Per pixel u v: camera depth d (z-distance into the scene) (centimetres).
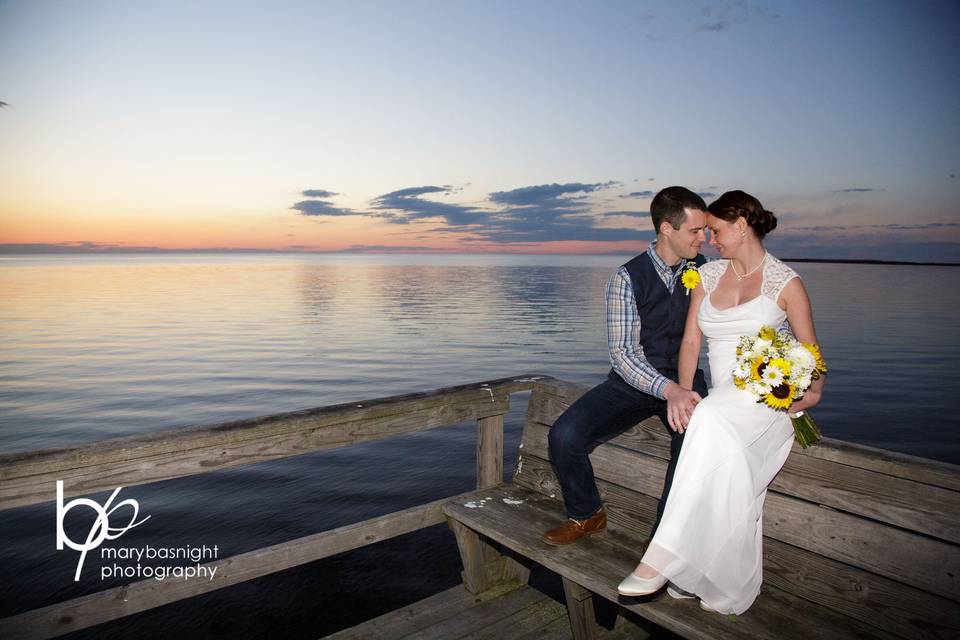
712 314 225
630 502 265
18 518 652
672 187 241
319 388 1723
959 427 1369
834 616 199
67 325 3888
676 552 194
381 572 517
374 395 1634
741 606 199
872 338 3472
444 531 609
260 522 655
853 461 200
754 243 220
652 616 200
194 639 413
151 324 3969
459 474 836
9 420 1298
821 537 205
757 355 197
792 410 205
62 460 190
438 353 2642
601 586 215
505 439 1043
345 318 4619
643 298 244
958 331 4003
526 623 275
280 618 441
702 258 252
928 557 180
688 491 196
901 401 1650
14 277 12738
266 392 1648
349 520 663
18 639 186
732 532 194
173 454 214
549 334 3575
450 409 293
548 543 250
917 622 181
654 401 250
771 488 222
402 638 261
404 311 5447
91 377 1875
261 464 867
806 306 210
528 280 14350
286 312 5144
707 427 199
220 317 4581
